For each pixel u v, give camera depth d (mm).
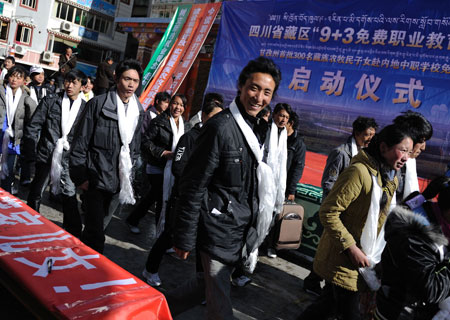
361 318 2295
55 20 24203
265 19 8766
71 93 3869
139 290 1403
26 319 1458
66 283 1359
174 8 15375
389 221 1921
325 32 7887
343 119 7660
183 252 1959
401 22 6980
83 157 2850
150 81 10930
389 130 2129
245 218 2057
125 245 4098
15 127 4516
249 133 2010
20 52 22797
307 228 4570
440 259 1794
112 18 26391
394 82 7062
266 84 1979
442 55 6582
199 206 1957
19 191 5219
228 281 2051
